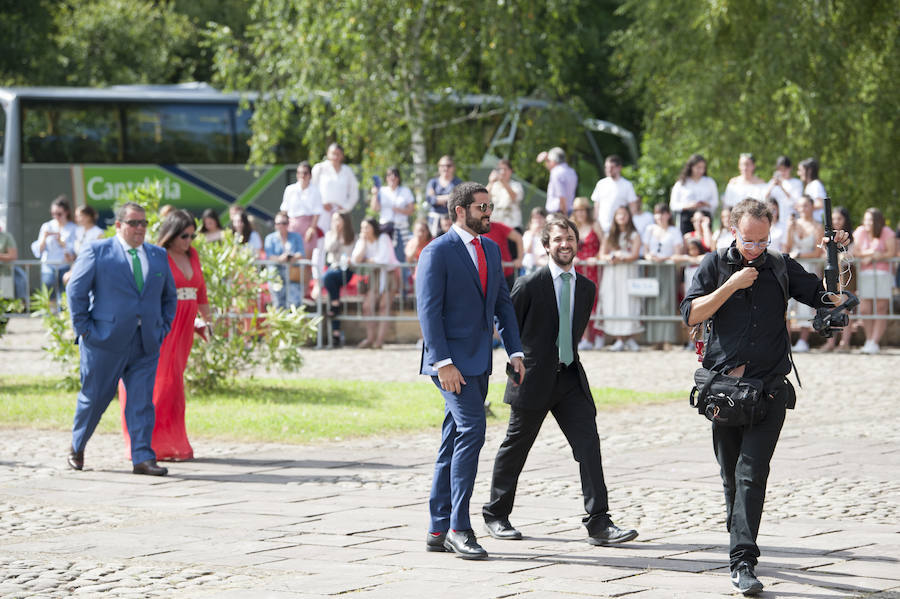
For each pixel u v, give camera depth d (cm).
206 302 2031
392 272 3741
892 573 1210
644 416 2377
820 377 2931
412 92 4888
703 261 1201
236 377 2870
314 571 1238
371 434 2202
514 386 1366
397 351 3616
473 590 1157
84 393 1886
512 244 3597
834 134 5091
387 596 1138
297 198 4012
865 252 3438
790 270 1201
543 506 1580
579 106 5300
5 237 4022
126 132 5200
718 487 1691
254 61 5388
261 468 1886
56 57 6850
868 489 1666
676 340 3575
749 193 3494
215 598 1138
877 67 5247
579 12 7344
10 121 5122
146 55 7350
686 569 1238
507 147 5216
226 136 5278
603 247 3600
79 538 1405
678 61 5772
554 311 1358
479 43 4997
